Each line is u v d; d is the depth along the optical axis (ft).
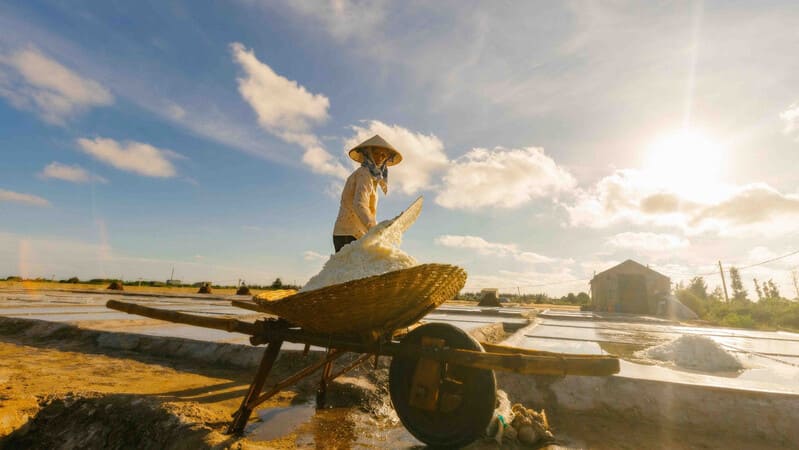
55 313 25.52
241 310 33.68
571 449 7.93
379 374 11.98
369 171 9.75
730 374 12.09
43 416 8.38
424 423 7.54
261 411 9.80
